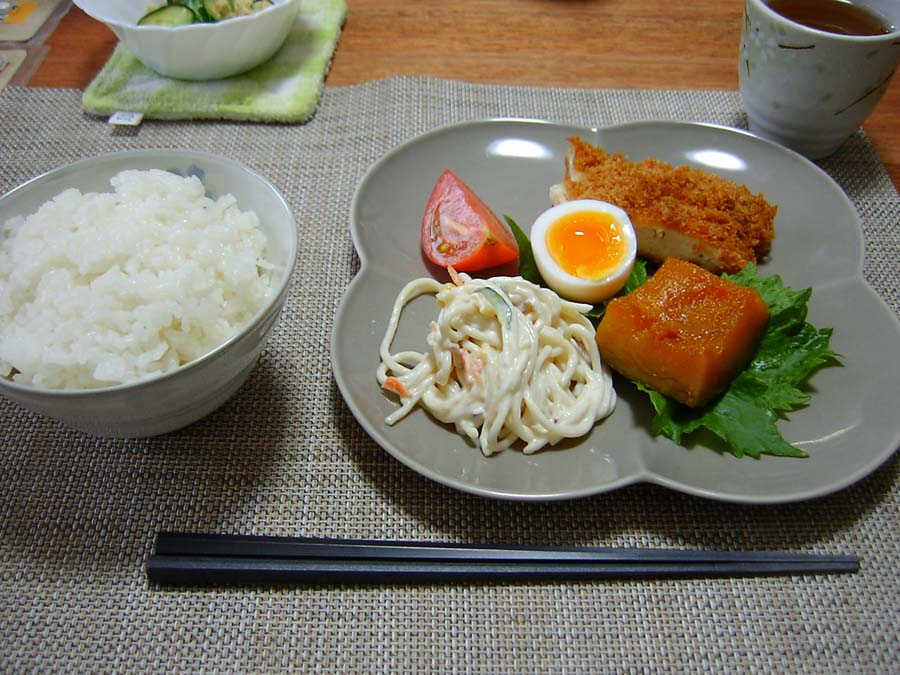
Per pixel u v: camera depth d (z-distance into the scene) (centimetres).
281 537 24
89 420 22
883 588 24
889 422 25
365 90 41
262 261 26
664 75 42
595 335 28
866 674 22
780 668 22
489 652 22
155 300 23
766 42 34
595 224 31
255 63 40
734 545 25
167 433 27
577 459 25
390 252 32
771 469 25
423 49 44
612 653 22
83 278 24
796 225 33
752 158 35
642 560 24
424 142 35
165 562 23
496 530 25
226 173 27
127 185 26
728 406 26
